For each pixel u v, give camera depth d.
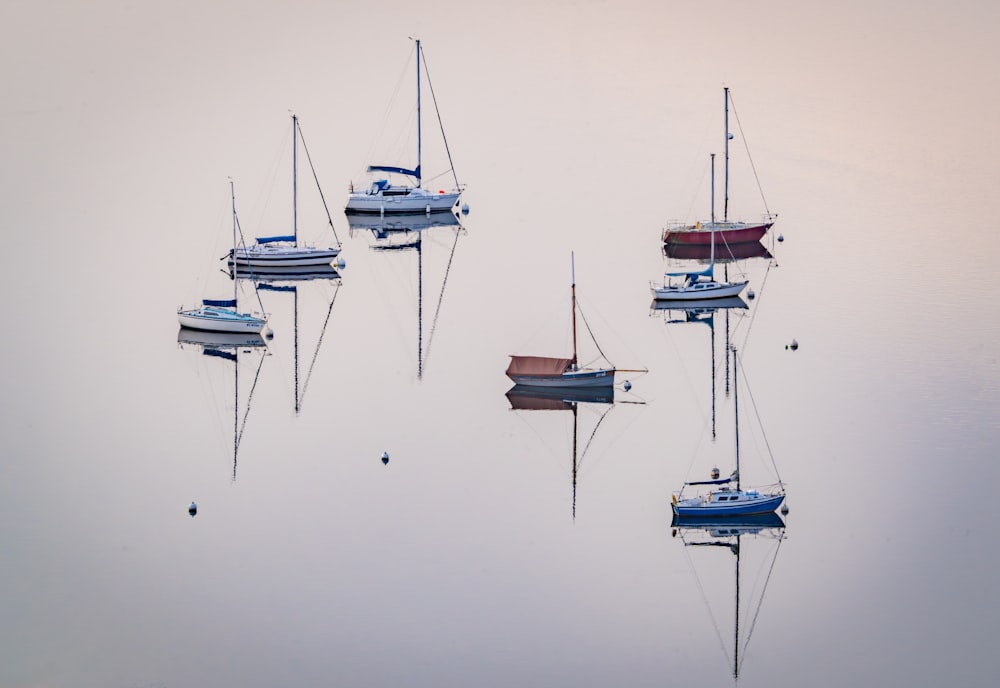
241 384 68.25
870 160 102.44
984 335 71.06
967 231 89.25
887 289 79.19
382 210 98.38
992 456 57.50
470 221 96.50
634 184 98.94
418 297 80.56
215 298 80.94
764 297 79.00
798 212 93.38
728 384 66.44
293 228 94.69
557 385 67.31
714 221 89.69
